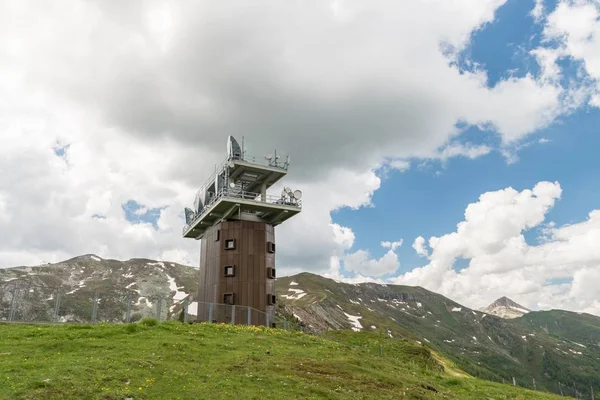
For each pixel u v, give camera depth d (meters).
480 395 32.41
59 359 21.98
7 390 16.88
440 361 85.44
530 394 38.12
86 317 39.16
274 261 56.06
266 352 29.62
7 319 36.03
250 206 55.38
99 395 17.73
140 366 22.20
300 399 20.95
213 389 20.36
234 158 55.75
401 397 25.00
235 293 52.22
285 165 59.12
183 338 30.86
